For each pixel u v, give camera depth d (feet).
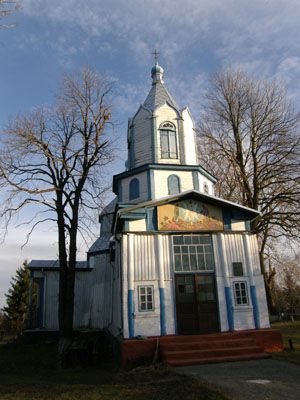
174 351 45.75
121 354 47.67
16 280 164.14
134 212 54.90
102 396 30.48
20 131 63.93
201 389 29.66
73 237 65.67
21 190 62.64
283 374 35.29
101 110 69.62
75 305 87.35
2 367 54.54
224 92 94.99
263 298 54.65
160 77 82.02
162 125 73.20
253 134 91.20
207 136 93.66
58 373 48.16
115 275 67.00
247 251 56.39
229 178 92.38
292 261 89.10
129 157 77.36
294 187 84.69
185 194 56.34
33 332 81.30
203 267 55.01
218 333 51.21
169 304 52.42
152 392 30.66
